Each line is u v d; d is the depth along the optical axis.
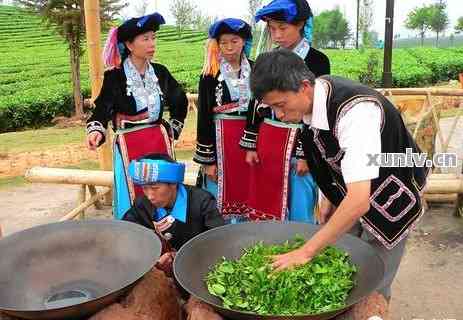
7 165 7.38
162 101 3.35
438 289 3.58
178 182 2.57
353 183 1.84
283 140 3.13
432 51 27.70
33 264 2.17
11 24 34.97
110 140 5.21
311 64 2.98
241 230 2.29
